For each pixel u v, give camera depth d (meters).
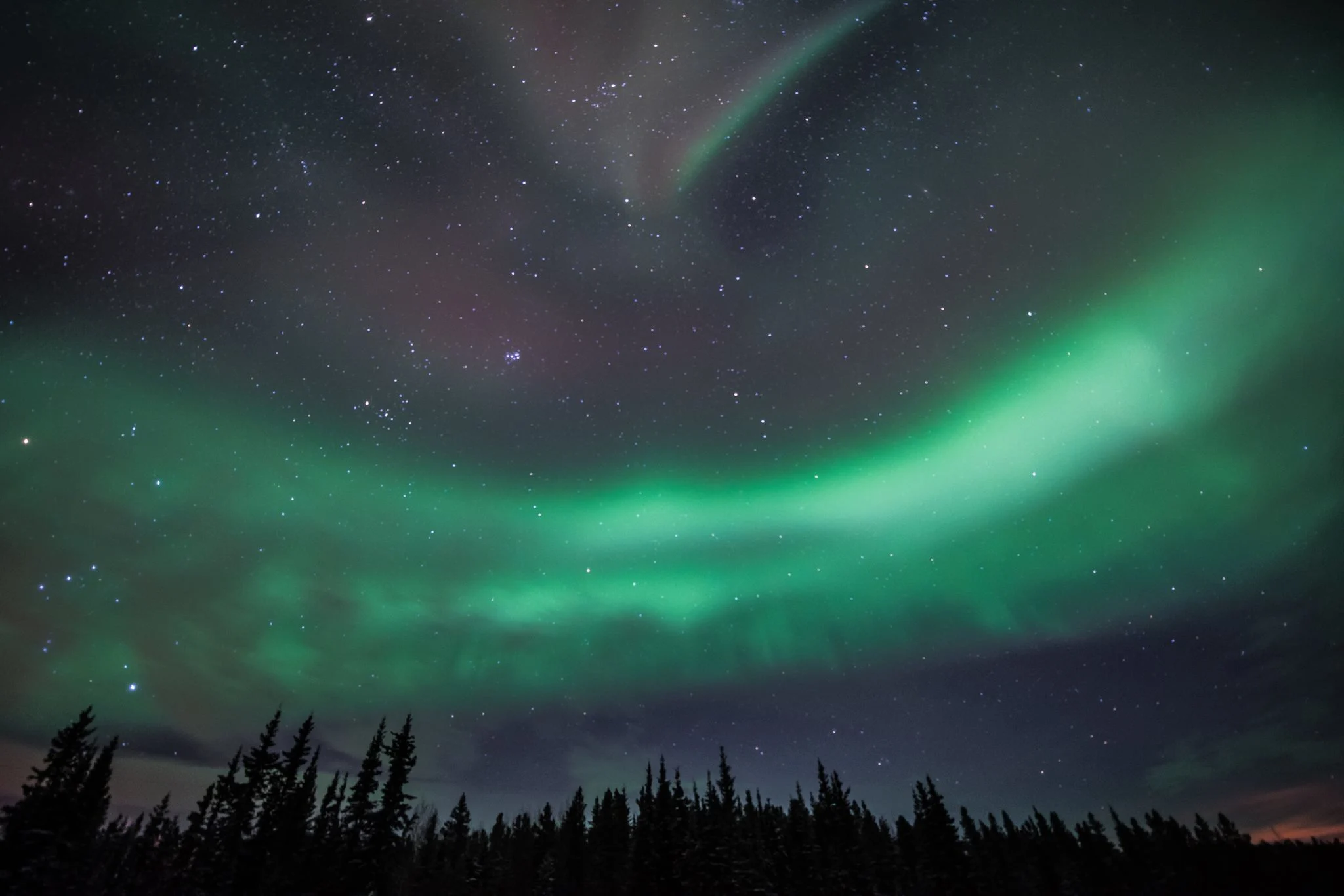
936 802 52.91
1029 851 65.25
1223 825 72.00
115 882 39.34
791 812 55.88
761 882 45.53
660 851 48.56
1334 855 61.81
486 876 50.59
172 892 36.91
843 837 55.75
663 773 51.69
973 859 57.69
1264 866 61.78
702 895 45.44
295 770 42.41
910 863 60.22
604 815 62.50
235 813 39.06
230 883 36.81
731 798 60.03
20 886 30.72
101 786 35.78
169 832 41.19
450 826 58.19
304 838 42.09
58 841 32.91
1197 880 60.81
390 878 44.09
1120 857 67.00
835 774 60.81
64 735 34.94
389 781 43.88
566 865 56.84
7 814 32.50
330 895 39.19
